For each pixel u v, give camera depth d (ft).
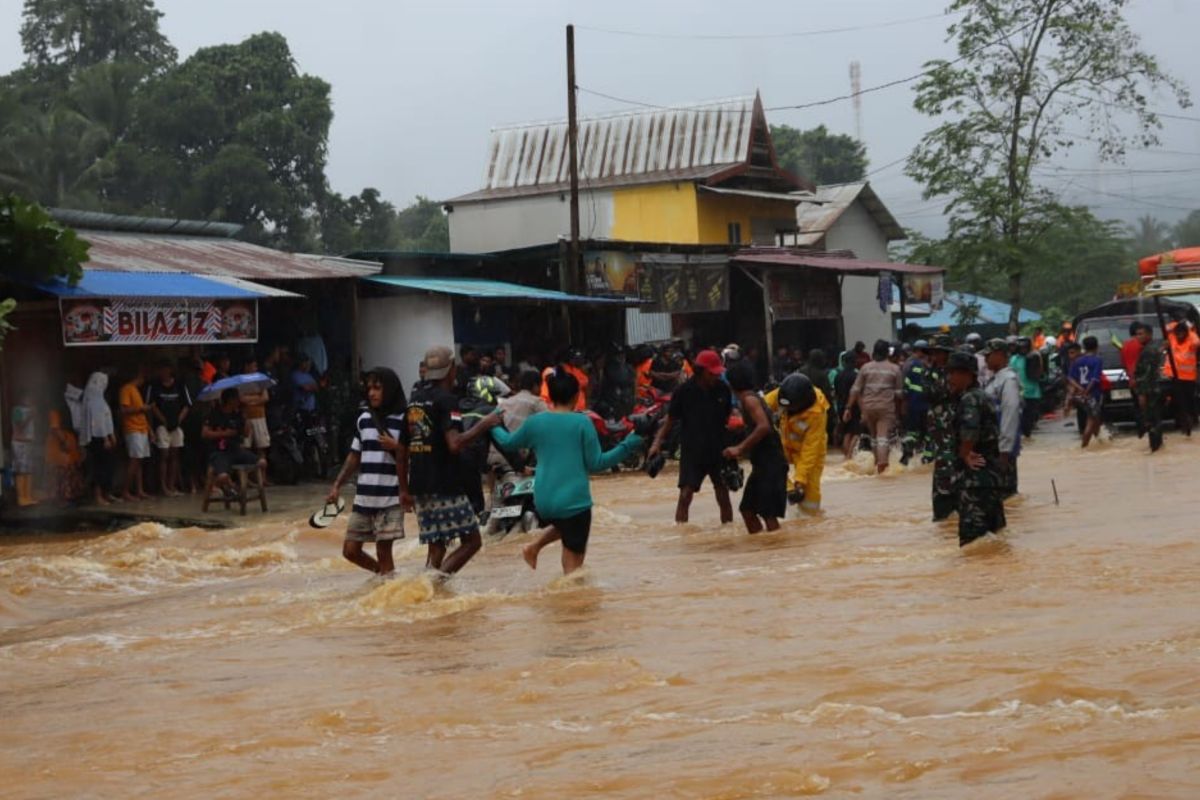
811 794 14.26
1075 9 128.16
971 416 33.96
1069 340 98.78
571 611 28.40
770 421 41.68
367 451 34.68
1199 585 26.14
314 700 21.21
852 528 41.37
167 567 43.98
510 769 16.19
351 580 37.83
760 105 127.13
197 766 17.52
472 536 34.37
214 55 167.22
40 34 179.22
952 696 17.99
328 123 165.37
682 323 107.76
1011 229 132.36
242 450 58.23
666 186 122.42
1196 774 13.79
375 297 81.51
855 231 147.95
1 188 132.16
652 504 56.29
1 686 25.11
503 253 94.27
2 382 60.49
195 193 151.12
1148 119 128.57
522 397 45.11
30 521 57.26
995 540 34.04
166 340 61.31
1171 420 86.22
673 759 16.02
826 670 20.30
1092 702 17.08
